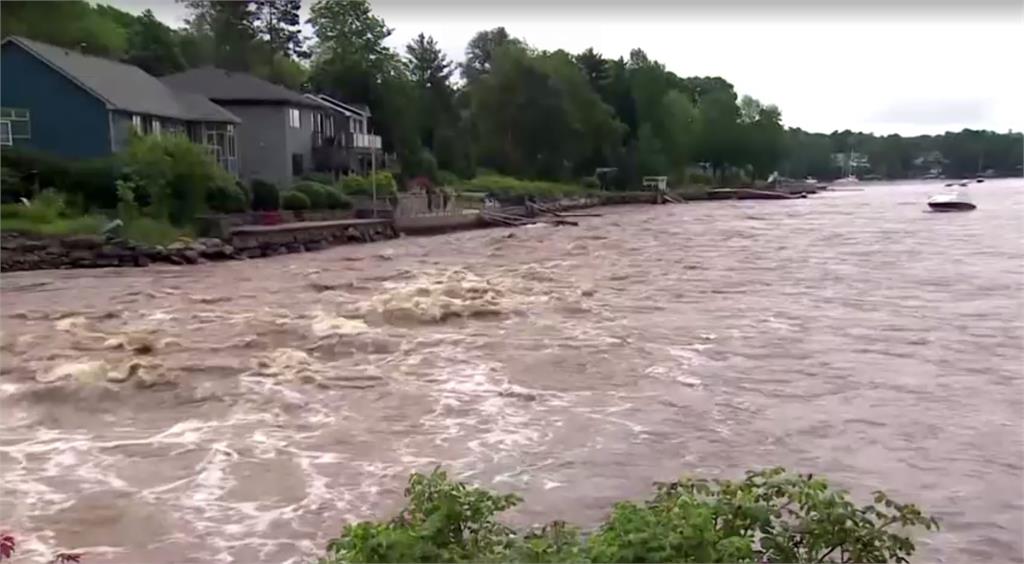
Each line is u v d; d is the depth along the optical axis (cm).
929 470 1073
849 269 3022
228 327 1934
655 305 2281
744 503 490
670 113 10319
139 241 3416
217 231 3694
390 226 4728
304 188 4572
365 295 2431
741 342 1808
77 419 1304
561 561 417
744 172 11475
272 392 1426
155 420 1295
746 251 3706
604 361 1639
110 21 6781
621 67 10444
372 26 8131
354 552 434
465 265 3216
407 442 1191
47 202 3547
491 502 496
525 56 8638
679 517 432
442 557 430
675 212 7088
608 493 1011
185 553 875
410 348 1748
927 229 4834
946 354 1686
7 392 1408
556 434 1219
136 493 1022
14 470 1095
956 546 859
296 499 1003
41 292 2583
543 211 6353
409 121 6862
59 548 885
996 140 18388
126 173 3725
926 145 18925
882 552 511
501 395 1412
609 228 5253
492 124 8369
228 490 1030
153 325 1983
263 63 8106
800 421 1269
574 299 2347
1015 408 1326
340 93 6700
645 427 1246
